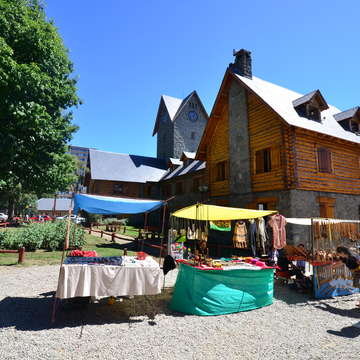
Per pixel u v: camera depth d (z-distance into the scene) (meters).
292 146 13.21
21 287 7.60
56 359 3.99
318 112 15.90
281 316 6.07
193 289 6.12
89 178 39.25
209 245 15.55
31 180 14.52
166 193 31.05
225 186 17.12
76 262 6.22
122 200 7.26
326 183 14.24
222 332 5.13
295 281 8.36
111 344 4.51
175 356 4.18
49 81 13.34
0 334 4.73
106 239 19.75
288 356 4.25
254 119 15.35
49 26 14.55
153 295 7.41
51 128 13.99
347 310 6.54
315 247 8.04
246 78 17.22
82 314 5.85
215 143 18.62
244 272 6.58
